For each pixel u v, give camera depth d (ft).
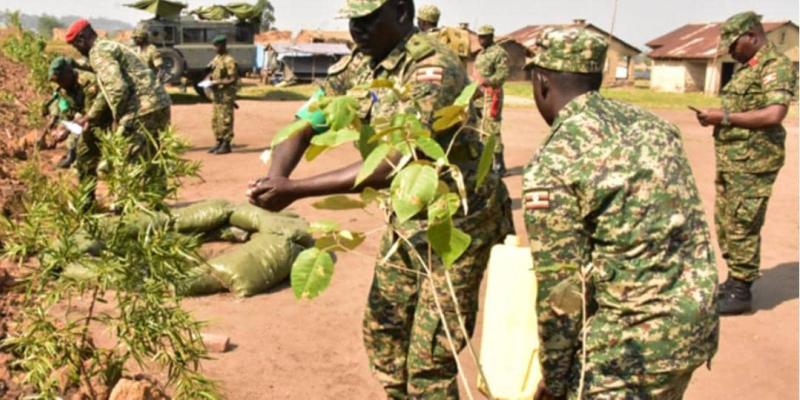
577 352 8.50
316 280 7.09
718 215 17.95
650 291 7.93
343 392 13.80
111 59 22.56
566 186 8.00
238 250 18.92
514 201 28.66
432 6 29.14
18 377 12.44
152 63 41.04
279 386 13.89
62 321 15.34
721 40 17.19
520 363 10.28
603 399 8.14
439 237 7.07
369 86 8.10
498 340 10.39
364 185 9.77
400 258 10.96
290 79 107.45
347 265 20.80
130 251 11.21
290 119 55.21
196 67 71.05
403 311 11.36
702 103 94.07
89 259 11.53
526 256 10.50
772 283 19.98
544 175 8.06
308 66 109.81
